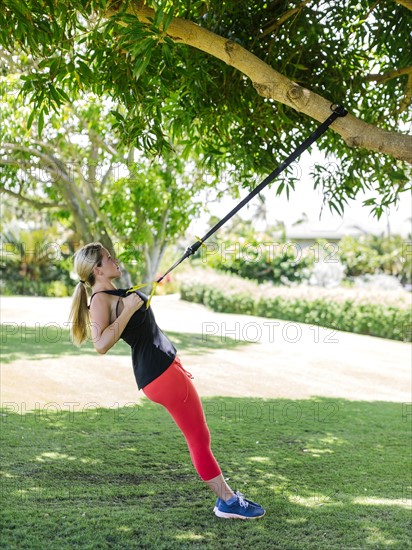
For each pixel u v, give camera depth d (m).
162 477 4.33
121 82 3.72
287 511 3.76
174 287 21.22
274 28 4.05
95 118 8.55
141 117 3.73
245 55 2.91
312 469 4.70
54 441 5.15
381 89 4.89
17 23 2.97
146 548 3.14
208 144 4.52
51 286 19.72
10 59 5.67
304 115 4.49
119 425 5.79
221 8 3.87
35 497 3.83
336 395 7.94
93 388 7.39
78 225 10.59
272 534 3.38
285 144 4.68
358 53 4.82
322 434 5.84
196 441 3.55
